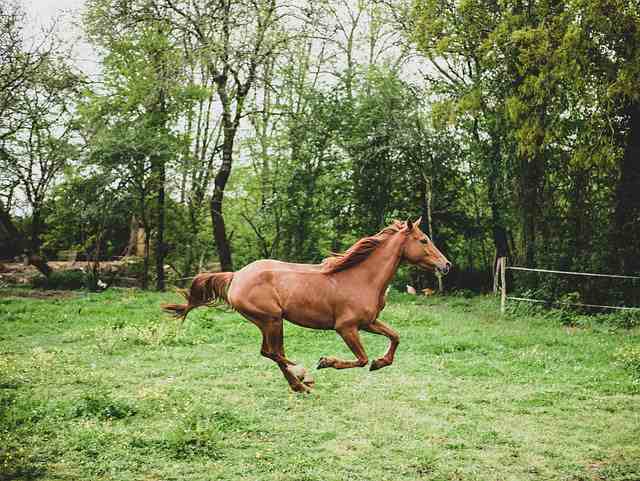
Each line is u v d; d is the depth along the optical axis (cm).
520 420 800
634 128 1888
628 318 1627
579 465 650
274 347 847
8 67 2520
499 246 2462
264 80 2427
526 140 1931
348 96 2478
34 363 1055
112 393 890
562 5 1902
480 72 2286
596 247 1916
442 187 2511
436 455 672
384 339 1341
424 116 2467
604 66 1795
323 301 823
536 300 1773
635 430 765
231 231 2891
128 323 1472
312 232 2569
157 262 2597
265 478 603
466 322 1617
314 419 789
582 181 2097
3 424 722
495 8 2108
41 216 2989
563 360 1149
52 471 605
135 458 643
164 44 2467
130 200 2517
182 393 878
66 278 2623
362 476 613
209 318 1547
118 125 2492
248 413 805
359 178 2477
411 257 848
